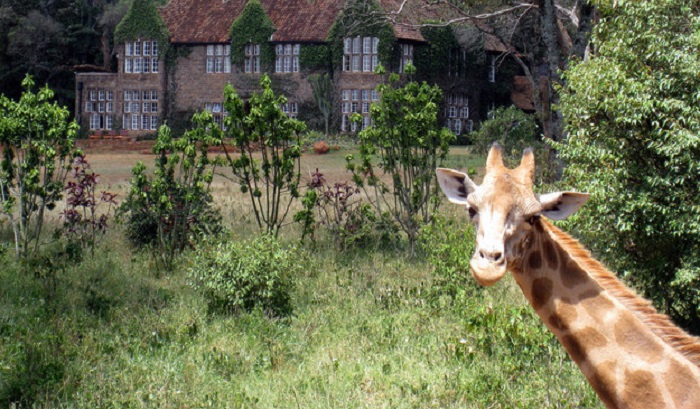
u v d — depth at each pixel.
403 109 19.55
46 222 21.78
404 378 10.27
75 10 79.94
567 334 5.59
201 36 63.50
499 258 5.23
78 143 58.12
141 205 18.44
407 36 57.41
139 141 61.44
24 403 9.44
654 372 5.35
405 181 19.61
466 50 58.69
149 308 13.55
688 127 10.52
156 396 9.59
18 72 75.25
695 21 10.83
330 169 41.97
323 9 60.53
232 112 18.78
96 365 10.67
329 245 19.31
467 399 9.54
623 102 10.58
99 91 67.88
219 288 13.51
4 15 73.75
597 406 9.21
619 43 11.52
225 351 11.33
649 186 10.62
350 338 12.04
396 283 15.60
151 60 65.50
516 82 65.19
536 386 9.81
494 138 39.03
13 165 17.77
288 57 60.53
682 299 11.28
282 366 10.95
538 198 5.47
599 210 10.88
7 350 10.34
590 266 5.66
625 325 5.46
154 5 65.00
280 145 19.17
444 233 15.96
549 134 25.28
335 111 58.84
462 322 12.37
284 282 13.68
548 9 24.75
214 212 19.17
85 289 14.48
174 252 18.02
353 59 58.47
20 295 14.03
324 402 9.52
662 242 11.01
